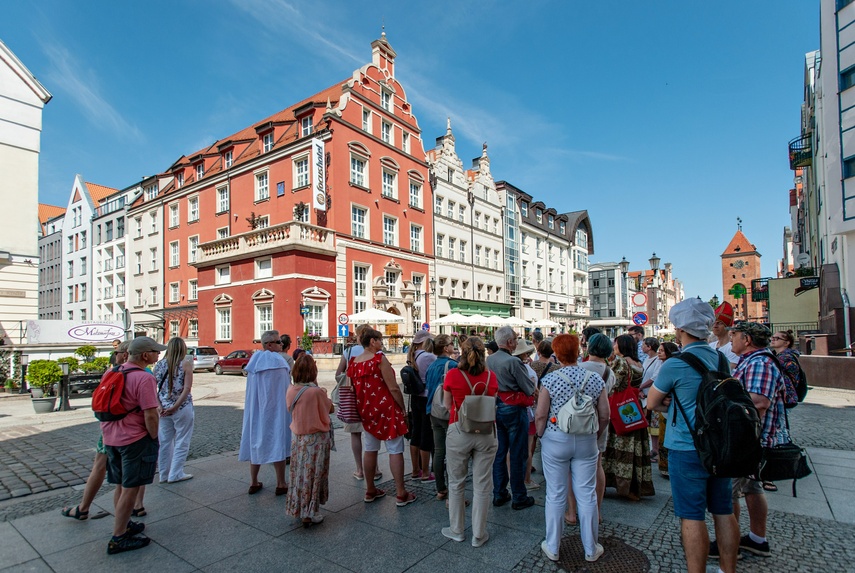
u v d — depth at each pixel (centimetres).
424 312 3241
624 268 1728
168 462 586
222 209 3231
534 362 619
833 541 399
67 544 413
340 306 2578
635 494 499
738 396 291
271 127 3017
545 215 5100
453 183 3691
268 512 483
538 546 401
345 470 633
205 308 2795
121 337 1972
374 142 2922
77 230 4844
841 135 1775
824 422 871
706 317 327
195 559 383
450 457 418
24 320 2036
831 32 1845
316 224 2603
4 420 1058
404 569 364
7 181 2030
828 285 1933
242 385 1848
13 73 2072
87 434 902
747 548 382
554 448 378
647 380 600
